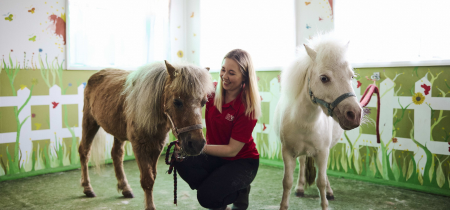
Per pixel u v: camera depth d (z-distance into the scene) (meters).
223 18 4.44
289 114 1.99
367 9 3.18
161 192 2.87
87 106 2.72
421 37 2.89
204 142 1.60
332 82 1.64
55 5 3.59
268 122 3.91
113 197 2.74
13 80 3.34
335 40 1.70
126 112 2.06
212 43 4.62
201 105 1.65
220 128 1.88
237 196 1.95
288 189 2.07
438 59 2.71
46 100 3.57
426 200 2.62
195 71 1.65
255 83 1.81
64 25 3.67
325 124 2.01
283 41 3.82
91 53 3.92
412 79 2.88
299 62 1.91
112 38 4.05
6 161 3.32
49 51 3.57
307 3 3.51
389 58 3.09
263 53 4.04
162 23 4.44
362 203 2.56
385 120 3.05
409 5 2.94
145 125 1.91
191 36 4.78
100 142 2.83
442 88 2.72
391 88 3.00
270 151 3.92
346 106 1.58
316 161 2.08
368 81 3.14
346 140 3.31
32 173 3.44
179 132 1.61
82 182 2.78
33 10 3.44
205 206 1.79
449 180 2.72
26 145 3.45
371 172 3.16
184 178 1.91
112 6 4.02
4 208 2.49
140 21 4.27
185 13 4.80
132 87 2.04
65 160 3.73
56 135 3.65
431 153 2.80
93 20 3.89
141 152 2.02
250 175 1.88
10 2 3.28
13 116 3.35
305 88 1.86
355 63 3.18
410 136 2.91
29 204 2.57
